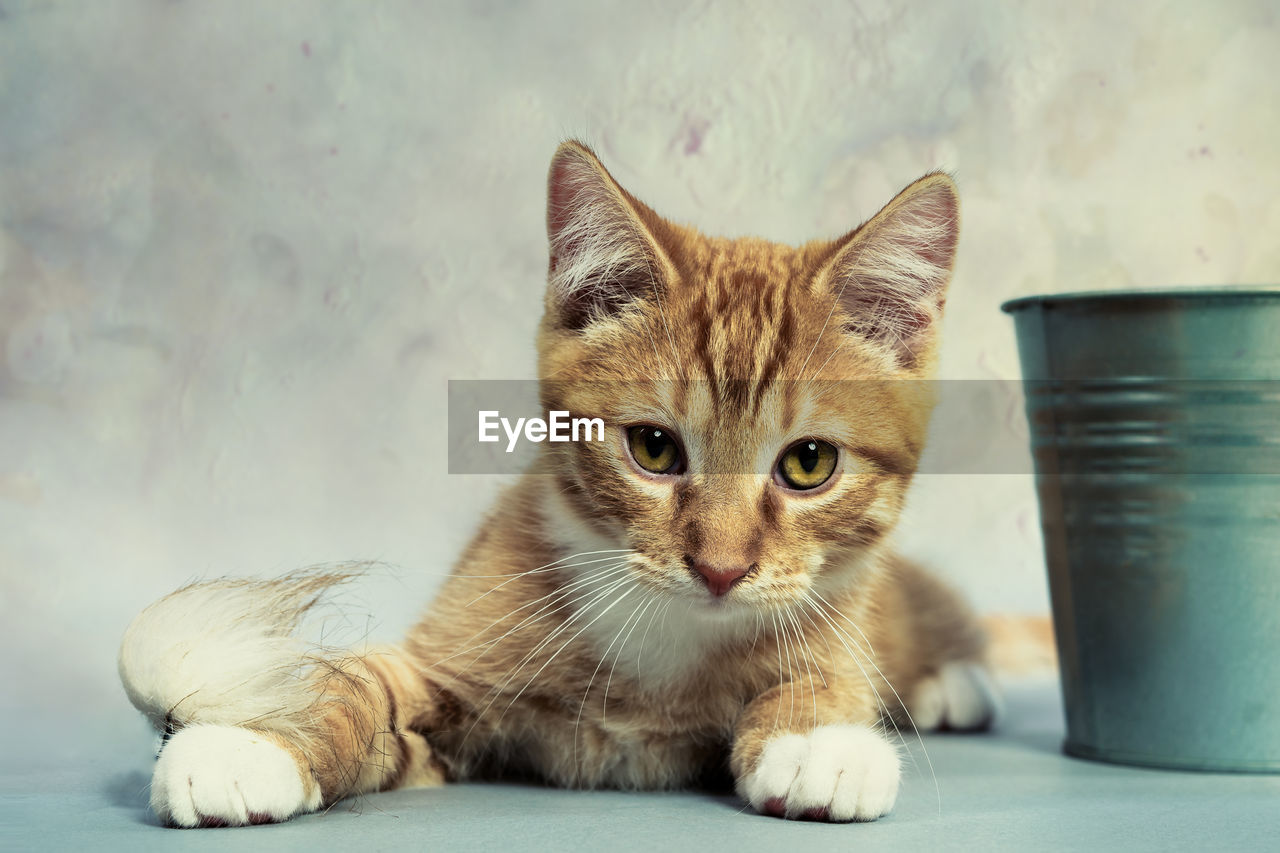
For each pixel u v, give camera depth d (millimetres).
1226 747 473
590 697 445
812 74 677
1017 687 634
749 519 426
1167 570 478
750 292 449
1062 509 497
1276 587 473
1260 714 472
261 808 383
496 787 446
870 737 414
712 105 677
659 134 677
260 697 399
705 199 675
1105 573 487
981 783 452
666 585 425
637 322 447
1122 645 484
